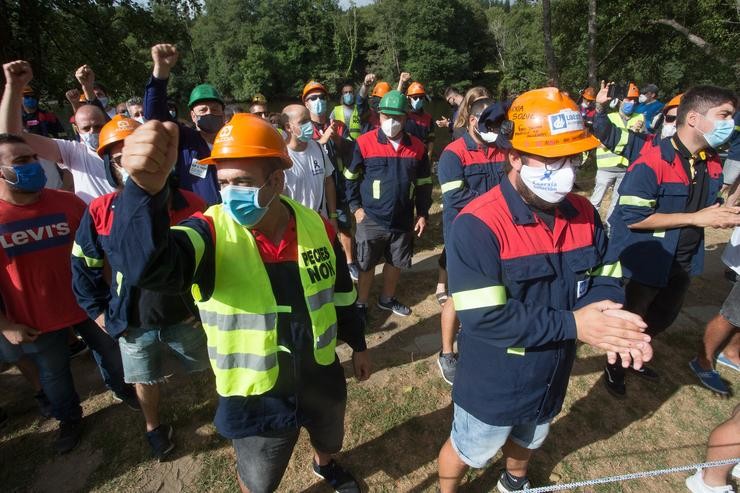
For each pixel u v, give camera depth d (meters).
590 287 1.78
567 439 2.71
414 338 3.73
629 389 3.10
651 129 7.88
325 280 1.70
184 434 2.80
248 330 1.54
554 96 1.47
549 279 1.64
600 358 3.40
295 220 1.67
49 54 11.52
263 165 1.42
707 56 15.79
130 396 2.95
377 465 2.55
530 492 1.68
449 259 1.66
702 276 4.64
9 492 2.48
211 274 1.47
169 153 1.04
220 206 1.58
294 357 1.65
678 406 2.95
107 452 2.70
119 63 12.42
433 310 4.14
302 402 1.74
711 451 2.26
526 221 1.58
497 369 1.73
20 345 2.58
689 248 2.74
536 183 1.51
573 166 1.50
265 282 1.55
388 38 53.22
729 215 2.32
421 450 2.65
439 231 6.07
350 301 1.93
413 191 3.71
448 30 52.81
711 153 2.60
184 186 3.16
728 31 14.95
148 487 2.47
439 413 2.92
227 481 2.49
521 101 1.52
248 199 1.41
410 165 3.62
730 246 3.07
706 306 4.09
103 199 2.23
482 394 1.78
